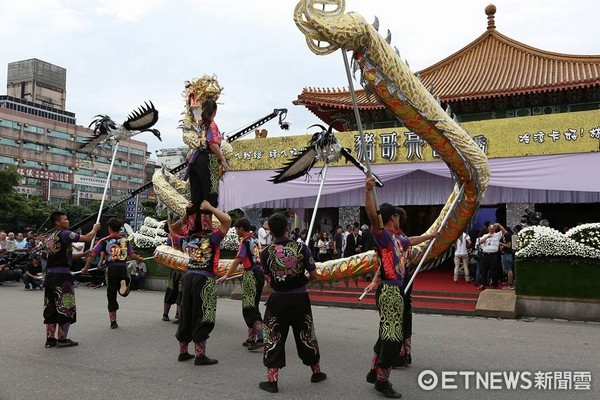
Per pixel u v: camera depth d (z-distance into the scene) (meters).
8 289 14.83
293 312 4.95
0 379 5.19
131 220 21.92
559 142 14.45
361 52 5.18
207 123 6.45
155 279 14.70
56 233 6.80
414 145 16.17
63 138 66.44
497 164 15.06
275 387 4.83
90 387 4.93
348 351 6.70
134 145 76.12
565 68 19.77
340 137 17.09
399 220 5.56
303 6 4.91
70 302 6.77
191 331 5.98
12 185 42.09
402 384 5.17
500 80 19.64
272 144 18.41
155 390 4.84
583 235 9.81
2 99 64.69
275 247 5.01
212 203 6.46
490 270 12.38
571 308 9.79
